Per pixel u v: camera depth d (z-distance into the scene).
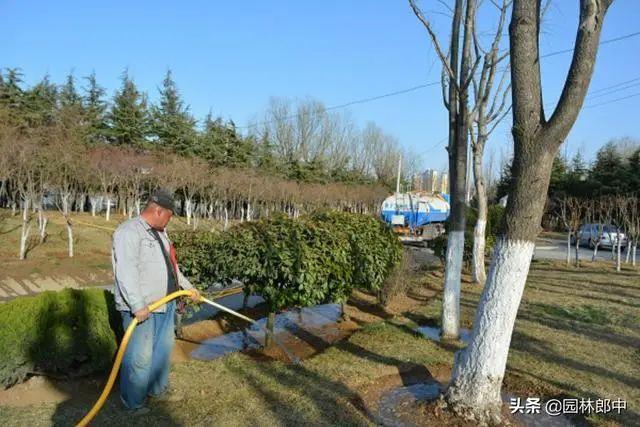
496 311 4.12
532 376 5.36
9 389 4.26
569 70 3.73
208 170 25.45
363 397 4.61
